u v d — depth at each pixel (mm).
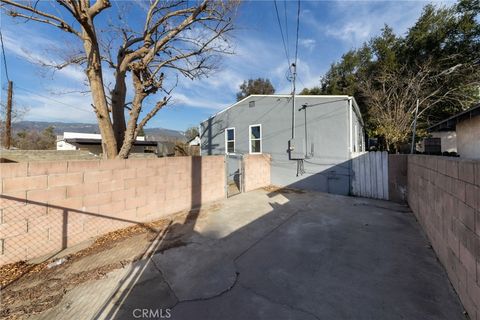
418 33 13195
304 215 5219
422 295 2287
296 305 2160
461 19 11914
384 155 6977
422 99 11812
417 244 3545
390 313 2039
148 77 5730
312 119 8422
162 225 4473
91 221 3730
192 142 20828
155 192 4809
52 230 3246
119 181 4145
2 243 2797
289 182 8969
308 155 8508
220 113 11203
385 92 12734
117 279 2592
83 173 3617
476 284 1853
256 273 2738
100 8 4875
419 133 11367
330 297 2273
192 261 3035
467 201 2045
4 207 2812
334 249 3404
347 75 18734
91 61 4895
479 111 4348
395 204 6316
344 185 7773
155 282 2539
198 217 5000
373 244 3568
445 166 2721
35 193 3080
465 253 2076
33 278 2600
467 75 11469
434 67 12109
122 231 4090
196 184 5867
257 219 4898
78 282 2525
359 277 2631
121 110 5922
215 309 2113
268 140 9523
